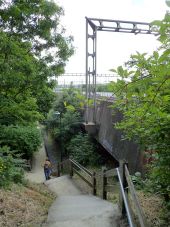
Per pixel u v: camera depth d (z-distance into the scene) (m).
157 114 2.97
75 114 27.16
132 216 4.46
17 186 8.85
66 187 13.03
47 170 18.56
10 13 10.59
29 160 22.97
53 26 12.40
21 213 6.15
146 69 2.61
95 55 17.47
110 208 6.46
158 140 3.79
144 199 5.98
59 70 12.82
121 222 5.30
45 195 9.86
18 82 10.16
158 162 4.15
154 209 5.45
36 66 11.73
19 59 10.31
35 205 7.08
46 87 12.61
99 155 22.70
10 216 5.86
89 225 5.39
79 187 12.77
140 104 3.25
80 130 27.42
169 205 5.03
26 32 12.09
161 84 2.37
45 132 35.06
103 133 19.89
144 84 2.58
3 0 10.48
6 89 10.70
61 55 12.88
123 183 5.66
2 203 6.42
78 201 8.34
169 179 4.18
